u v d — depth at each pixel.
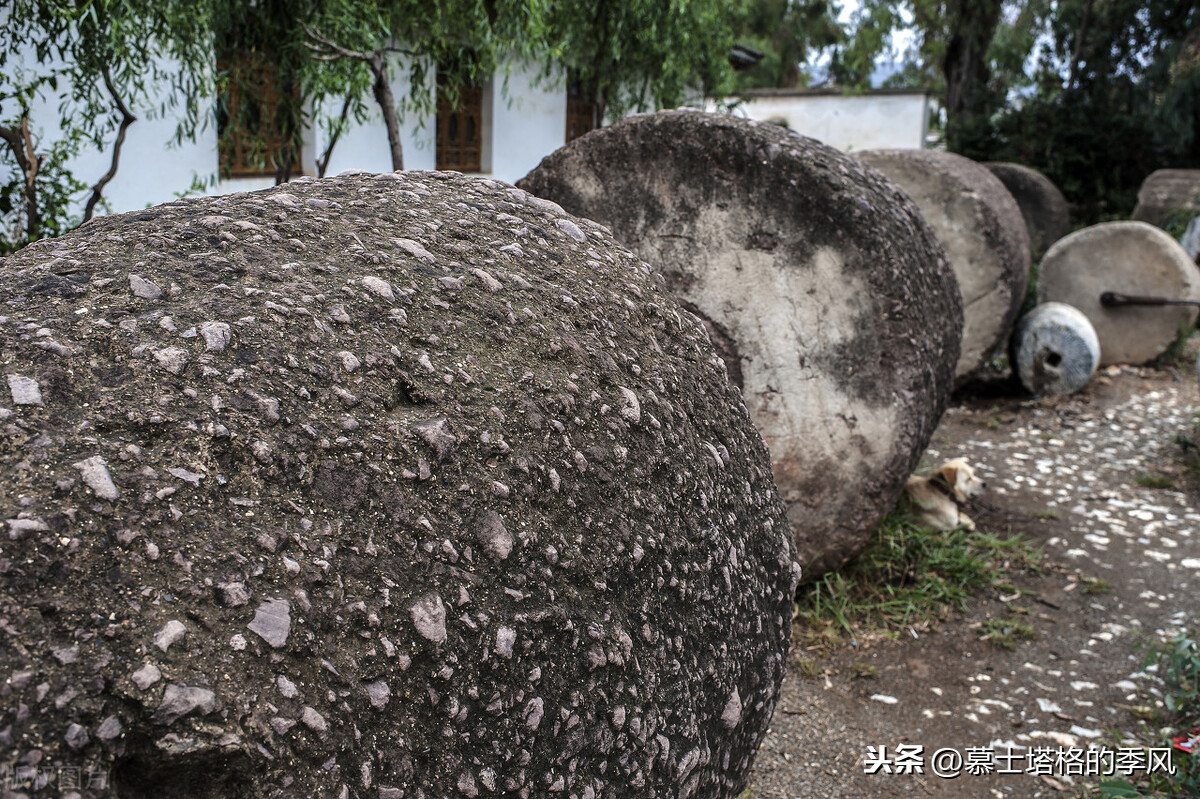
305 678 0.92
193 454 0.97
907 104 18.17
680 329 1.67
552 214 1.74
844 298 3.26
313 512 1.01
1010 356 6.85
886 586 3.73
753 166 3.22
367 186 1.60
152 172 5.59
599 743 1.16
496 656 1.06
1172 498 4.91
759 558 1.58
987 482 5.14
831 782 2.62
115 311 1.07
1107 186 14.11
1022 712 3.02
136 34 4.08
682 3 6.71
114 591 0.86
